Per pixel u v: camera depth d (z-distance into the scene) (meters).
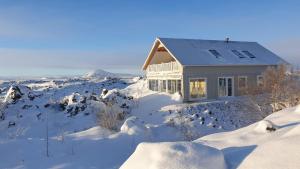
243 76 34.78
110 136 16.36
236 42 40.19
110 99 29.38
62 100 30.41
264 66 35.75
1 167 11.73
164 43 35.06
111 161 12.64
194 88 32.78
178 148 6.55
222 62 33.62
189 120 25.39
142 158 6.64
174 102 31.72
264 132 8.57
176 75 33.59
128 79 64.06
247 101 24.39
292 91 21.11
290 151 6.08
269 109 21.44
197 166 6.18
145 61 39.59
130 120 18.48
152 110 29.53
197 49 35.47
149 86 40.06
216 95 33.56
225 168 6.31
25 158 12.52
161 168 6.15
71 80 66.38
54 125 25.31
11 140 14.23
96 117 25.33
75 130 23.73
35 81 72.62
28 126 24.86
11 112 27.55
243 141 8.16
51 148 13.66
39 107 28.91
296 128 7.28
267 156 6.22
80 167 11.79
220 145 8.24
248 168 6.11
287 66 24.19
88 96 30.89
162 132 22.03
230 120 25.81
